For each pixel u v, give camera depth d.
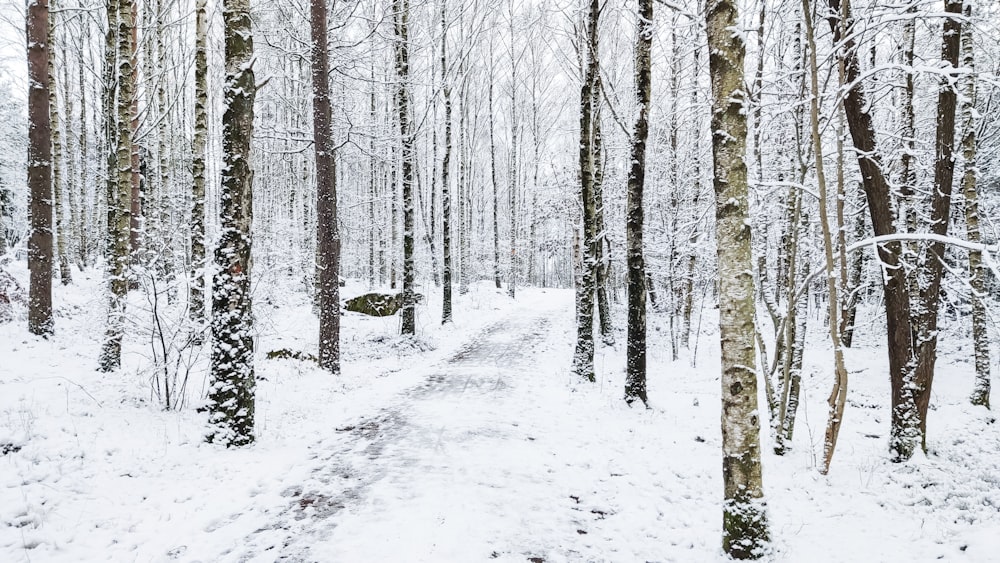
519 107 36.47
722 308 4.56
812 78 5.71
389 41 14.60
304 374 11.17
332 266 11.72
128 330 8.25
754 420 4.45
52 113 15.73
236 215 6.86
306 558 4.20
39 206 9.86
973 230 9.49
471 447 7.06
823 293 19.17
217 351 6.77
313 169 23.38
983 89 11.77
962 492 6.05
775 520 5.41
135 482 5.34
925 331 7.38
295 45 14.84
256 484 5.68
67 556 4.05
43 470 5.02
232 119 6.81
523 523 4.98
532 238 43.91
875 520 5.41
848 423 9.42
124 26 8.70
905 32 9.95
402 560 4.18
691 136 15.66
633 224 9.41
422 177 35.75
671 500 5.79
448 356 15.00
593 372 11.70
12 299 11.44
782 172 10.77
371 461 6.48
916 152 7.45
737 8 4.48
